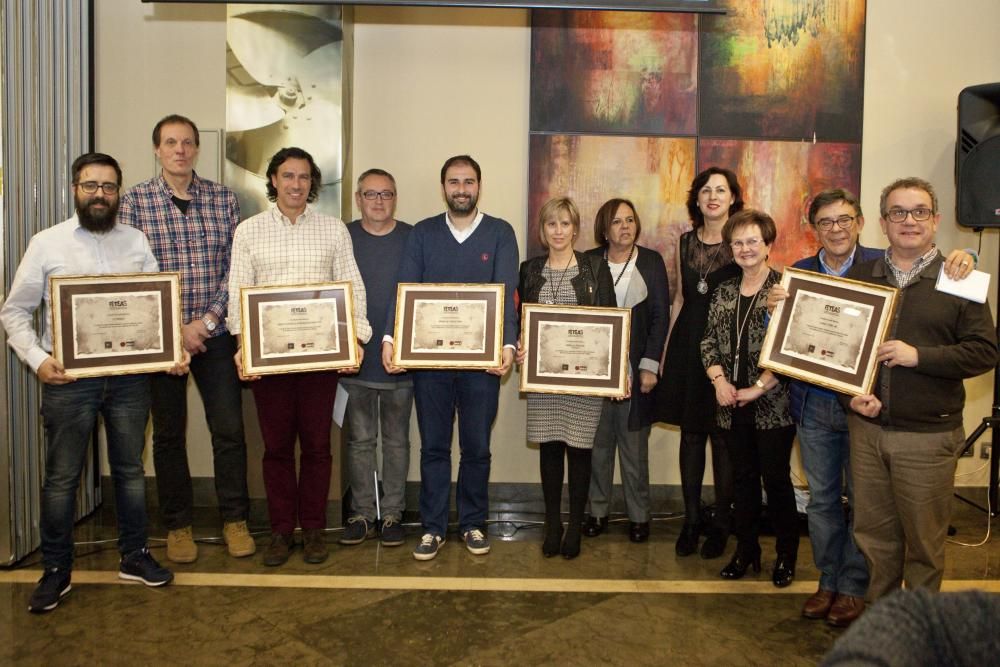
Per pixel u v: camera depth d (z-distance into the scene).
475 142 3.98
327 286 2.98
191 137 3.03
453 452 4.08
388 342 3.16
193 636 2.48
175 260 3.04
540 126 3.92
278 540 3.17
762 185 4.00
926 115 4.05
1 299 2.97
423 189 3.99
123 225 2.82
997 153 3.58
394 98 3.95
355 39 3.94
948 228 4.10
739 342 2.86
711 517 3.62
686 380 3.30
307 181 3.06
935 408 2.24
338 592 2.86
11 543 3.08
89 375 2.64
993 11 4.03
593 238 3.96
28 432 3.20
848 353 2.38
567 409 3.17
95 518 3.77
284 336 2.96
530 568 3.14
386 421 3.50
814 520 2.71
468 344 3.07
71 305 2.63
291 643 2.44
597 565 3.19
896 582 2.45
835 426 2.62
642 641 2.50
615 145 3.95
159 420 3.10
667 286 3.49
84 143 3.72
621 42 3.92
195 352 3.06
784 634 2.56
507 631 2.55
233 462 3.24
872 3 4.00
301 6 3.71
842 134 4.00
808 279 2.50
